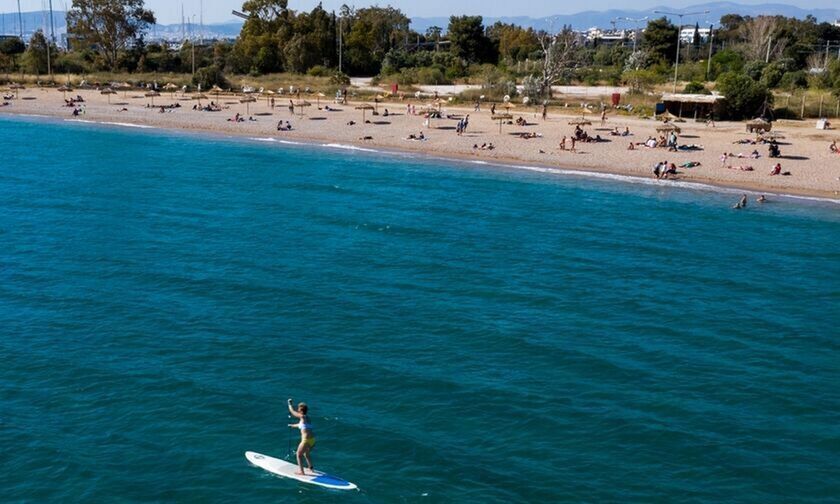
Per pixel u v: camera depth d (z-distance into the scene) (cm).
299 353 3638
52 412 3091
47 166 8262
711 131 9838
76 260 5003
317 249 5316
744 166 7981
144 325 3944
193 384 3316
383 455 2823
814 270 4994
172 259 5050
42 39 17925
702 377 3456
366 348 3709
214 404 3156
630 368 3528
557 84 15338
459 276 4772
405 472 2723
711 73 15125
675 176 7738
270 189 7225
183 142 9969
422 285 4600
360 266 4947
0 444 2853
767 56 16050
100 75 16988
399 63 18138
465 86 15550
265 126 10981
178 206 6519
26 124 11425
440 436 2955
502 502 2569
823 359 3662
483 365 3547
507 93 13262
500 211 6444
